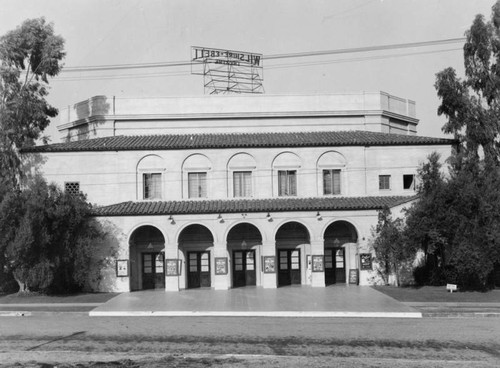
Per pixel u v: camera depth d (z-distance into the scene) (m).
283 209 31.78
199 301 26.83
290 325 20.55
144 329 19.78
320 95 40.69
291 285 33.22
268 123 40.12
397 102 43.06
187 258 33.44
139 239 33.28
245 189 34.72
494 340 17.30
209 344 16.78
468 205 28.39
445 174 33.81
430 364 13.86
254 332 18.98
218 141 35.53
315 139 35.78
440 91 36.34
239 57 47.91
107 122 39.53
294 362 14.10
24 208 28.95
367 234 31.95
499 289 29.94
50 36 37.12
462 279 30.41
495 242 27.98
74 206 30.05
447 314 22.73
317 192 34.62
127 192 34.28
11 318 23.02
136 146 34.41
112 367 13.56
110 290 31.20
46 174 34.41
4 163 34.19
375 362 14.10
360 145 34.97
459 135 35.81
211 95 40.34
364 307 24.23
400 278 31.62
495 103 35.06
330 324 20.75
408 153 35.22
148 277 33.28
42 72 37.09
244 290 30.98
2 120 34.66
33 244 28.58
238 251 33.75
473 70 35.69
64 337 18.17
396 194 34.88
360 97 40.94
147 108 40.12
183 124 40.00
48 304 26.58
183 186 34.41
